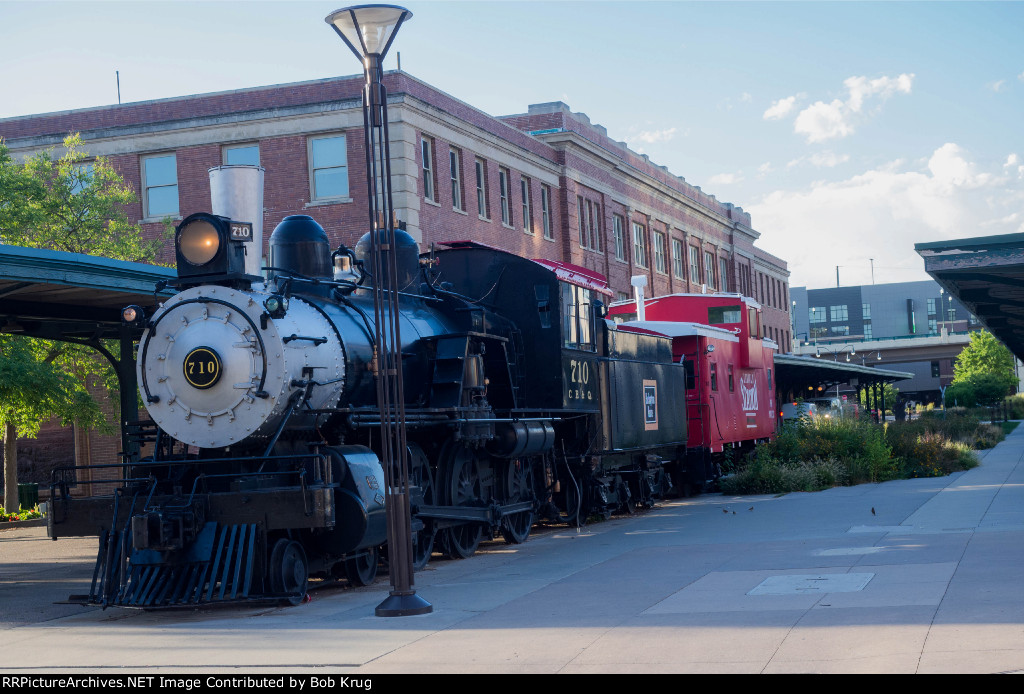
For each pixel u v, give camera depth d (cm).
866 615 761
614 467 1827
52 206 2608
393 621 866
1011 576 888
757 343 2738
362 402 1174
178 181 2967
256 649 772
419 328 1327
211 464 1047
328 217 2830
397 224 1438
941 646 646
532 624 815
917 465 2438
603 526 1694
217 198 1118
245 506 982
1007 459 2878
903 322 15150
